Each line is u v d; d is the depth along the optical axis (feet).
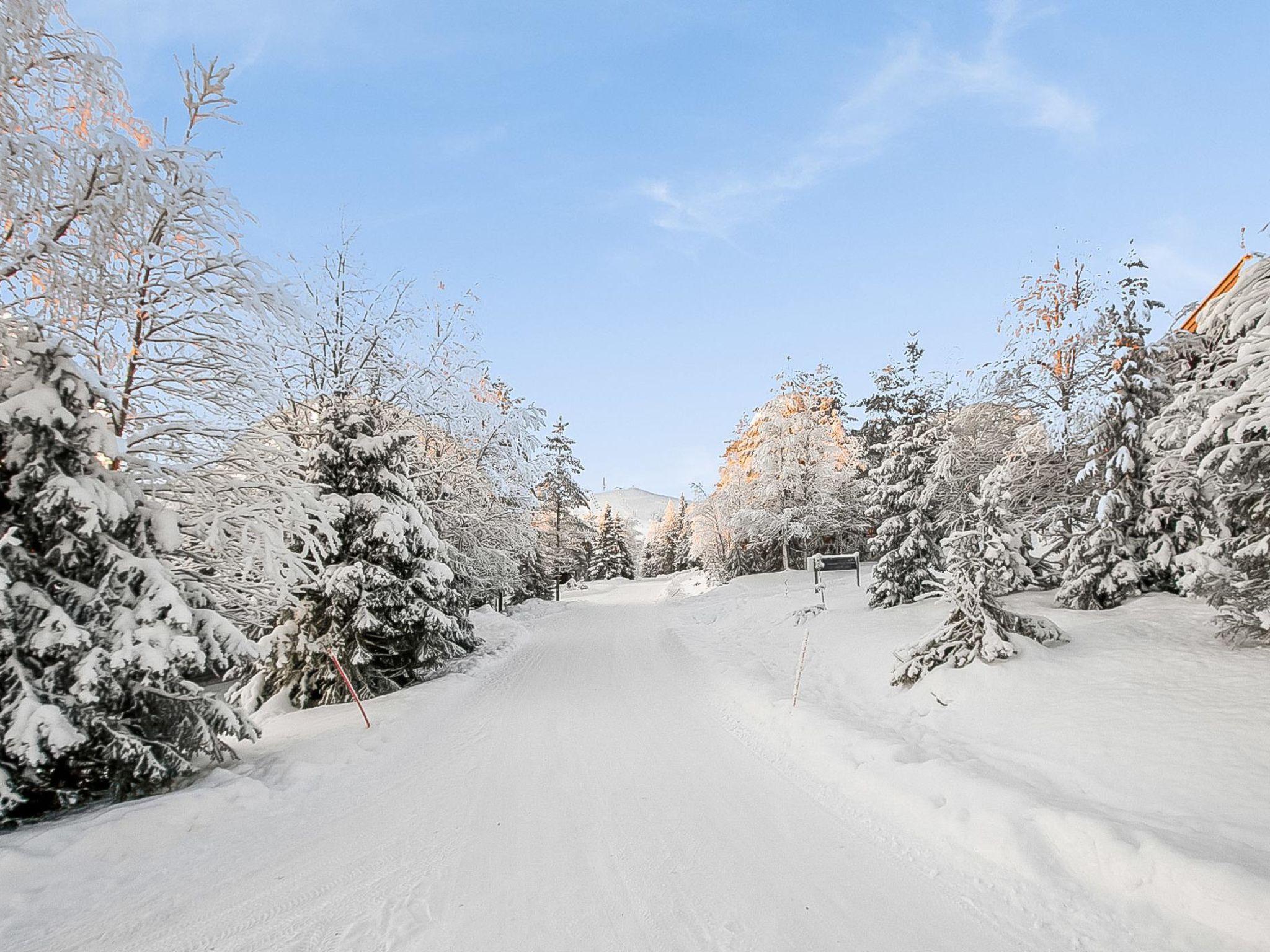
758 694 35.99
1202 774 18.48
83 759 21.12
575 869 16.98
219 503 26.89
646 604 125.70
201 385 27.48
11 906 15.20
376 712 35.40
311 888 16.35
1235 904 12.84
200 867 17.63
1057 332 63.93
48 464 20.68
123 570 21.61
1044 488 52.80
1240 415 23.41
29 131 23.77
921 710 29.68
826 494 111.65
